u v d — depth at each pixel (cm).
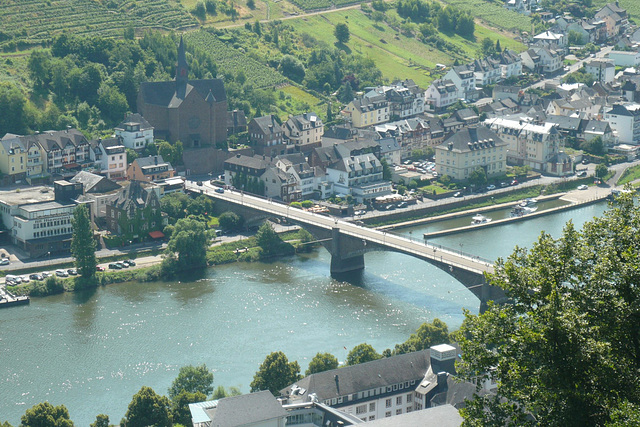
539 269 17162
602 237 17800
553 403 15850
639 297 16488
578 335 15825
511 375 16450
